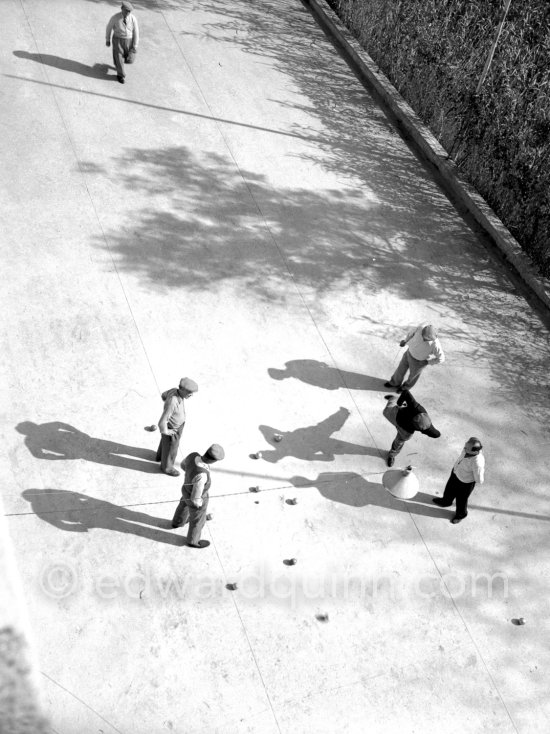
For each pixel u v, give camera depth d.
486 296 12.36
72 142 12.86
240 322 10.93
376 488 9.41
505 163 13.55
